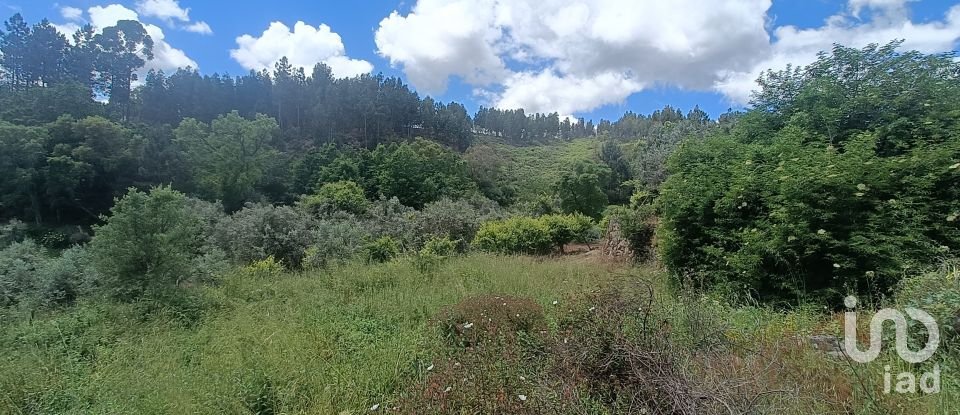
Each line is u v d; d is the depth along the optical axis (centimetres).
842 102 652
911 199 453
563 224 1534
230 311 570
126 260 591
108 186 2888
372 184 3378
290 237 1258
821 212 474
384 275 734
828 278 482
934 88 588
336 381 326
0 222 2395
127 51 4634
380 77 6531
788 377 248
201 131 3522
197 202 1683
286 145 4891
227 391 312
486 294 511
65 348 423
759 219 564
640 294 344
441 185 3578
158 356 400
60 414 309
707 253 623
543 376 261
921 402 222
